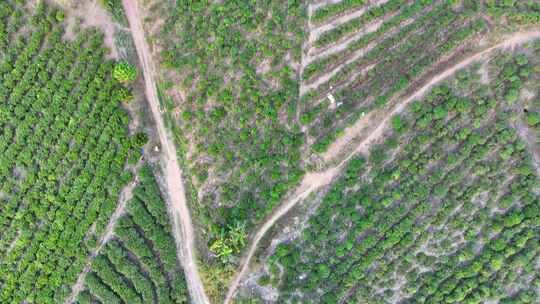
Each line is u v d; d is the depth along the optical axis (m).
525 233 61.94
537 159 61.72
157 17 65.81
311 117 63.47
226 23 64.38
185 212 66.06
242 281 65.12
